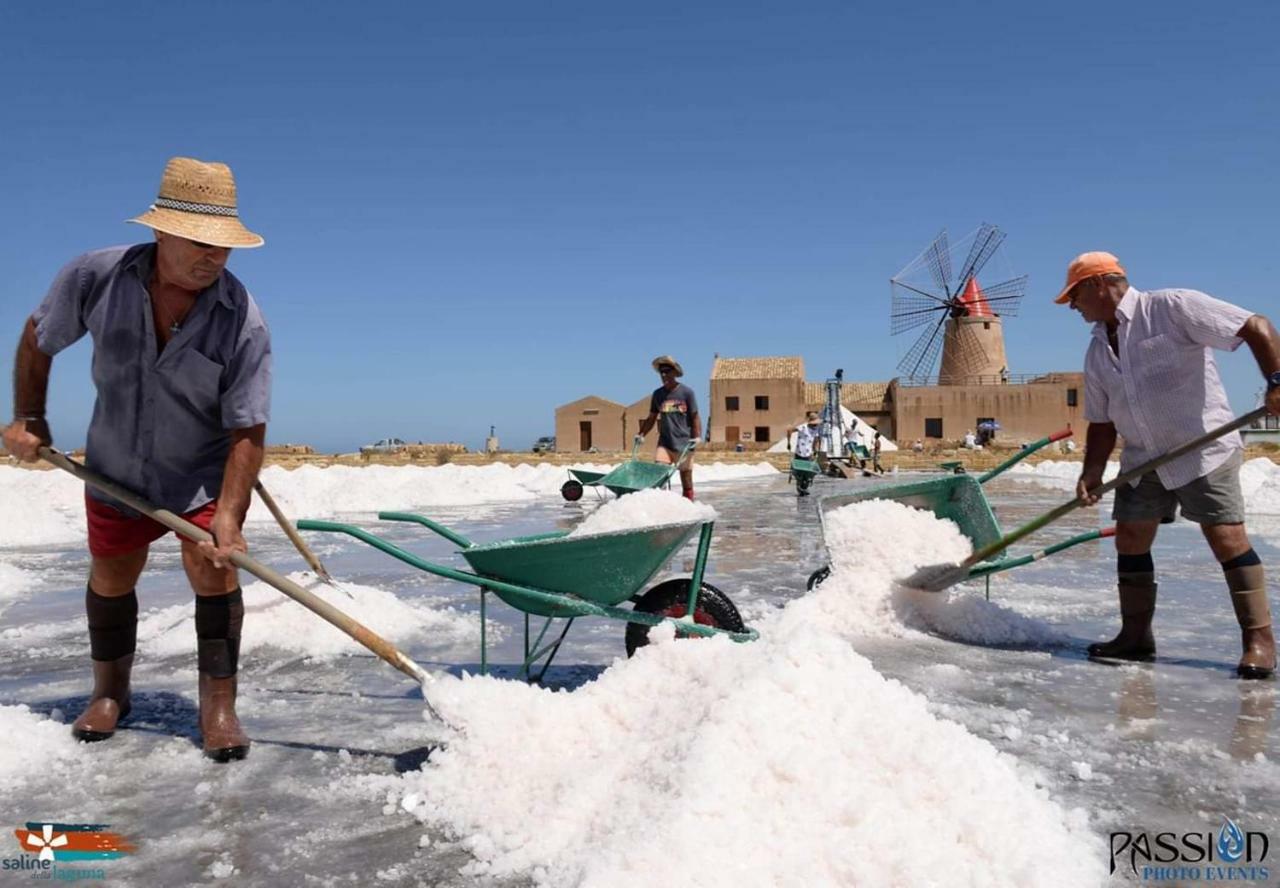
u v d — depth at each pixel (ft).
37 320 8.98
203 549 8.75
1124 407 13.05
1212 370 12.58
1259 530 29.78
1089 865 6.64
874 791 6.85
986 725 10.10
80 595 18.79
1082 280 13.12
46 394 9.34
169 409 9.07
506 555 10.94
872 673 8.21
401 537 29.73
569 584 11.25
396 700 11.25
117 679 9.93
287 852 7.15
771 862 6.22
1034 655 13.55
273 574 8.80
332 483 42.70
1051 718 10.39
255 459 9.17
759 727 7.23
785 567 22.86
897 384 164.76
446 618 16.24
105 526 9.41
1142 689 11.63
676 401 32.14
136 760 9.12
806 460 51.06
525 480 59.62
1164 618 16.21
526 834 7.16
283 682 12.05
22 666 13.06
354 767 8.96
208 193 8.39
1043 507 41.98
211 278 8.58
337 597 14.64
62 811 7.93
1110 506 43.04
